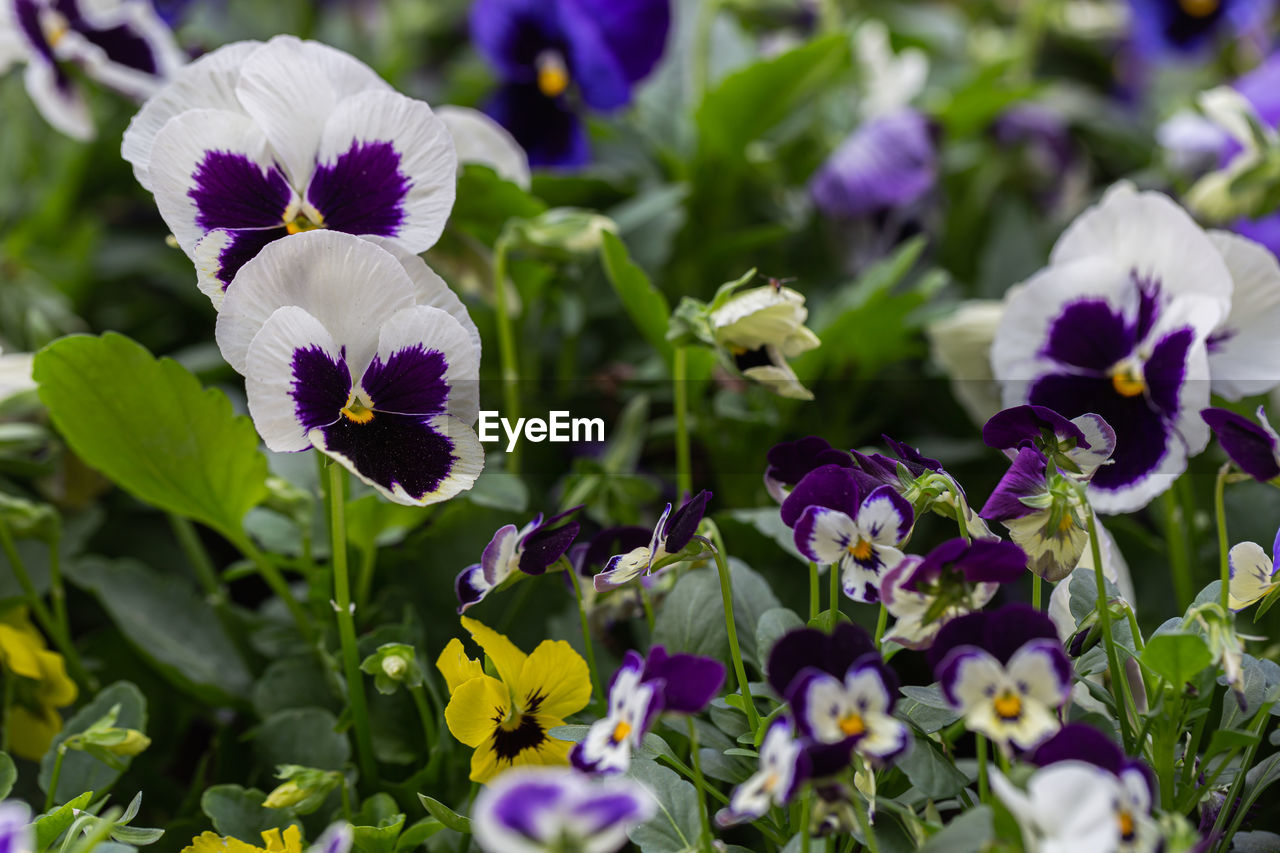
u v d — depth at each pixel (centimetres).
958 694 66
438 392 73
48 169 121
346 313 72
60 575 87
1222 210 92
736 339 78
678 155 112
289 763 78
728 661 78
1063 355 80
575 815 62
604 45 106
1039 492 70
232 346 71
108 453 81
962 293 117
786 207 115
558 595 83
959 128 124
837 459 73
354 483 81
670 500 92
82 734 75
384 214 75
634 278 85
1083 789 63
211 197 74
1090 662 72
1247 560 71
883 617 70
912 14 163
